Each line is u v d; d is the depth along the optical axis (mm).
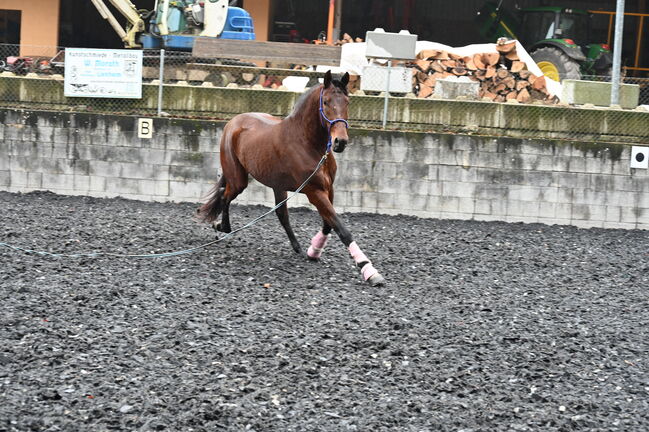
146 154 17109
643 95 26984
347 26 36312
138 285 9703
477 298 10023
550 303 9984
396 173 16781
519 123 17047
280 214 11648
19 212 14648
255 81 19734
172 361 7234
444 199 16812
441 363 7516
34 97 17562
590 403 6680
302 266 11250
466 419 6324
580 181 16672
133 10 23203
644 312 9703
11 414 6000
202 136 17000
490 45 21047
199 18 22531
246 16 22906
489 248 13578
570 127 17047
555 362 7676
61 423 5914
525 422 6305
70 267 10484
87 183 17234
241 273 10617
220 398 6461
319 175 10422
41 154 17234
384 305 9398
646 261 13078
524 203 16734
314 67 20156
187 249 11969
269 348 7641
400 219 16453
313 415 6258
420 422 6227
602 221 16734
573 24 28562
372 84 17547
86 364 7059
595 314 9531
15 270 10133
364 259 10359
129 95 17391
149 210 15828
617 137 17047
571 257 13156
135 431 5867
